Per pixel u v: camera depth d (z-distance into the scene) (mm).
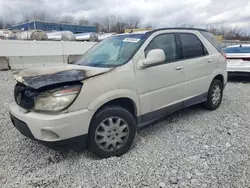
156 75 3357
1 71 11172
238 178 2441
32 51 12266
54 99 2455
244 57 7738
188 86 3984
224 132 3717
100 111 2801
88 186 2387
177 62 3732
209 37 4730
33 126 2521
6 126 4059
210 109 4848
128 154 3037
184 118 4418
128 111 3098
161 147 3219
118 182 2445
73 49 13844
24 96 2742
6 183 2447
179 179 2457
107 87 2779
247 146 3188
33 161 2893
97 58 3543
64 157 2986
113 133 2926
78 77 2588
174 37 3836
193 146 3227
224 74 4980
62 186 2395
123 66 3006
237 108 5059
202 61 4258
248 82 8406
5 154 3068
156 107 3445
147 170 2646
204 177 2480
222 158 2865
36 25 41875
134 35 3629
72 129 2533
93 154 3016
